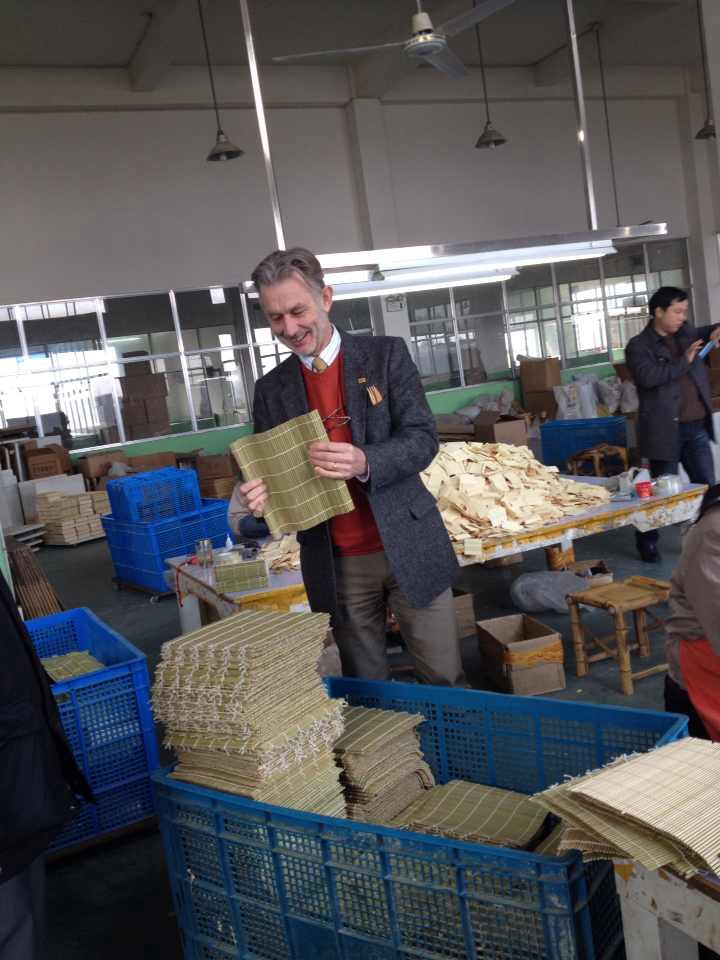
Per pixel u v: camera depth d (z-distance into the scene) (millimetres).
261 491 2033
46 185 11453
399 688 2219
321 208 13172
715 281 16312
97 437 11945
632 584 3746
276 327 2107
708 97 6754
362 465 2008
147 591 6715
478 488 4219
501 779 2072
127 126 11867
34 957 1657
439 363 14141
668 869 1163
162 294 12227
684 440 5180
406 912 1521
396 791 2014
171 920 2336
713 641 1820
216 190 12453
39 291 11461
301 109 12977
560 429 7520
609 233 4586
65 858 2742
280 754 1761
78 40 10477
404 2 10828
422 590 2250
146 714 2863
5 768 1584
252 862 1729
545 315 14922
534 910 1375
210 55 11680
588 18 12602
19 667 1626
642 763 1322
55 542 9836
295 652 1841
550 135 14938
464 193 14289
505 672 3557
